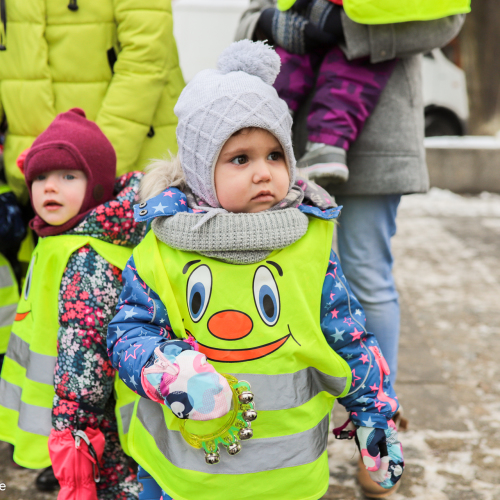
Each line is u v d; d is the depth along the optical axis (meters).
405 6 1.77
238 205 1.34
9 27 2.08
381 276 2.09
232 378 1.28
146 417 1.43
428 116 7.50
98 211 1.68
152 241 1.39
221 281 1.31
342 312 1.42
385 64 1.93
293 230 1.31
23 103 2.12
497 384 2.72
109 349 1.40
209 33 6.44
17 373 1.79
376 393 1.42
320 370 1.37
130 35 2.04
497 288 3.93
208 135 1.30
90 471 1.59
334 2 1.86
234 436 1.27
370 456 1.40
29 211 2.30
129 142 2.08
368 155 1.99
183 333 1.33
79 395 1.59
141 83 2.05
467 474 2.07
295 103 2.02
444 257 4.53
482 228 5.29
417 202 6.20
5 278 2.16
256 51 1.35
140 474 1.52
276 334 1.32
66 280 1.65
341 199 2.07
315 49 1.98
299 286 1.35
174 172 1.45
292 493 1.35
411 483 2.03
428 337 3.21
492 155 6.55
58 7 2.04
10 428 1.79
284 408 1.32
